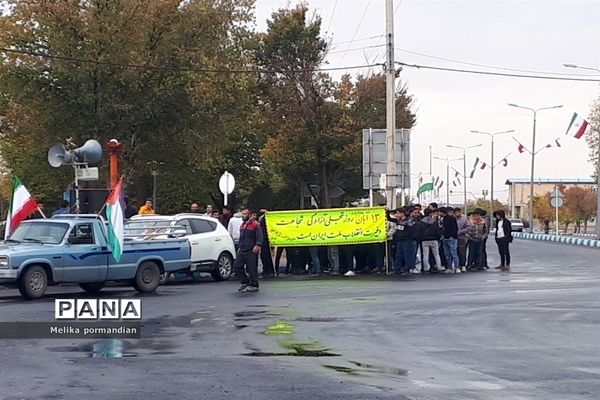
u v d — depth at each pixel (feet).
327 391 30.37
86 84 102.78
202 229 78.89
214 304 57.72
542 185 385.50
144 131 110.01
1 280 58.70
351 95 168.96
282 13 172.14
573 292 64.13
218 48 112.68
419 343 41.01
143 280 66.13
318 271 85.20
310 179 176.45
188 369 34.55
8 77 102.01
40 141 107.24
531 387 31.04
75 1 102.06
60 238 61.98
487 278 78.59
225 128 114.93
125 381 32.17
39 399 29.25
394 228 84.38
